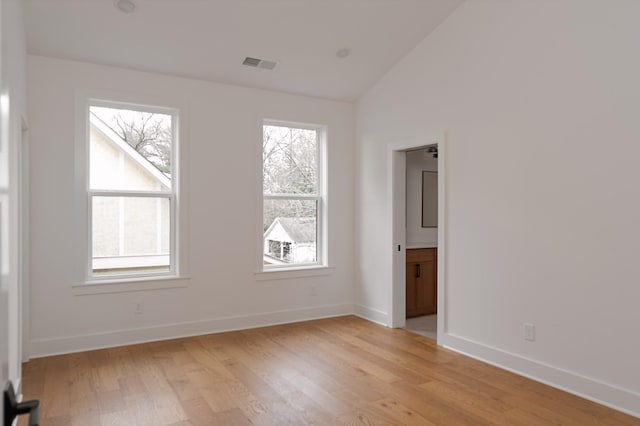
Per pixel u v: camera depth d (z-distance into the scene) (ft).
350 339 13.98
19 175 9.31
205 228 14.53
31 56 12.12
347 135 17.35
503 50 11.46
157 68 13.58
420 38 13.85
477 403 9.34
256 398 9.55
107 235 13.33
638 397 8.71
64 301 12.51
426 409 9.06
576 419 8.63
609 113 9.23
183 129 14.16
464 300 12.59
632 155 8.86
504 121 11.43
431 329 15.21
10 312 7.45
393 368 11.39
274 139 16.29
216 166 14.71
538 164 10.62
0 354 2.72
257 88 15.48
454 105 12.89
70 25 11.37
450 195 13.01
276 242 16.26
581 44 9.74
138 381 10.44
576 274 9.83
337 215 17.16
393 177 15.35
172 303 14.02
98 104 13.28
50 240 12.33
